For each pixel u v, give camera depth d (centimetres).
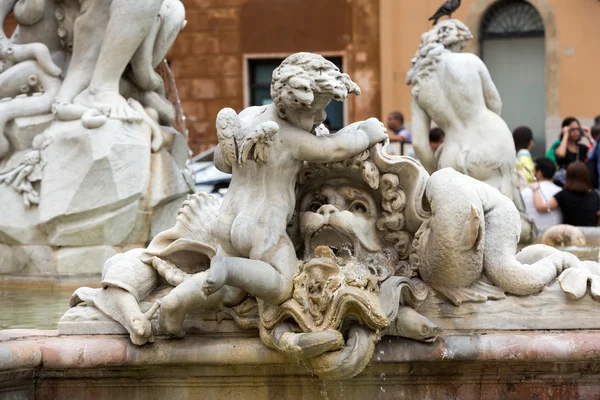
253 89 3356
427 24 3216
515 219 554
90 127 998
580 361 527
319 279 516
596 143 1603
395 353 525
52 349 530
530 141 1511
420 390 538
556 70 3133
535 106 3184
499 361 527
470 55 1203
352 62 3291
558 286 552
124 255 564
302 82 523
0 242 1017
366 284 515
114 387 543
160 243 570
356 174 559
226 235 541
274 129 525
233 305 539
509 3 3166
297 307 516
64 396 542
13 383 527
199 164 1599
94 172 993
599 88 3114
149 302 554
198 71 3331
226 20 3319
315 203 569
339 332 504
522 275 545
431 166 1224
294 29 3309
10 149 1029
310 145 540
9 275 1012
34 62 1042
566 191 1363
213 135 3325
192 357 530
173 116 1093
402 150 1655
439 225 535
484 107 1200
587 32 3108
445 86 1191
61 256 993
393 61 3241
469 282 546
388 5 3234
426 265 544
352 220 553
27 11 1055
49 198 994
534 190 1373
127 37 1014
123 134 1005
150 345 534
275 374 536
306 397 537
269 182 543
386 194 554
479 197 543
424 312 545
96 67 1023
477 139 1186
